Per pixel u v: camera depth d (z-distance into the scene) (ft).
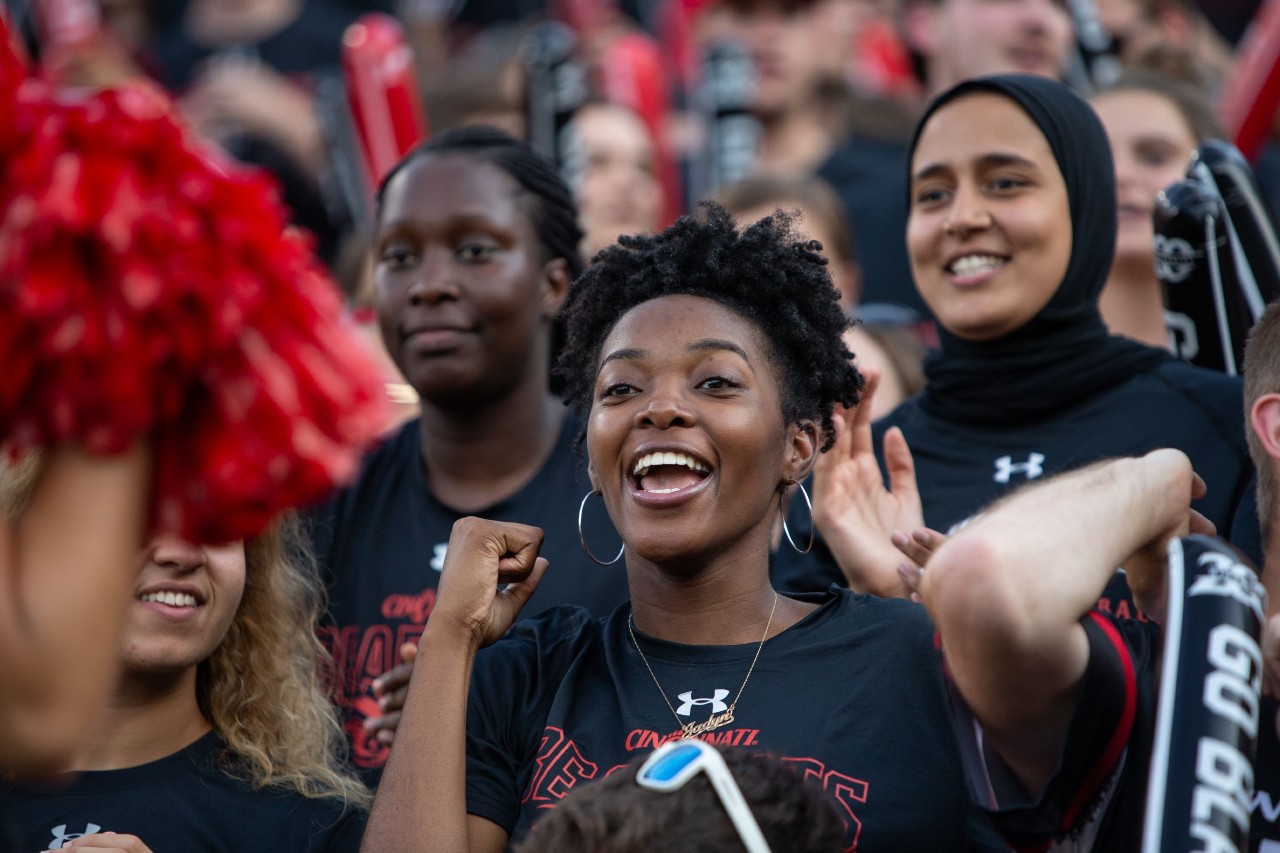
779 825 12.55
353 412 11.09
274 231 10.96
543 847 12.37
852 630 18.86
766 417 18.99
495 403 26.12
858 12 52.60
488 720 18.99
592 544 25.11
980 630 13.66
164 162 10.60
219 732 21.50
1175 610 14.20
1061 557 14.06
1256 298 24.44
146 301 10.12
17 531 10.65
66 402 10.25
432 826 17.43
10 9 52.08
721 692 18.39
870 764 17.57
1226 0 56.03
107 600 10.53
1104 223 25.59
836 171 46.91
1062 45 40.96
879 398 32.01
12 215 10.19
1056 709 14.55
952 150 25.66
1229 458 22.94
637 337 19.25
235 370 10.66
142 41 56.18
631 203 41.24
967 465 24.88
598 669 19.33
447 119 42.04
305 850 20.31
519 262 26.17
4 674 10.32
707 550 18.74
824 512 23.35
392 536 26.18
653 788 12.52
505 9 60.49
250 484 10.69
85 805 20.07
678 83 53.52
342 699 24.95
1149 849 13.25
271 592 22.52
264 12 55.36
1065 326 24.94
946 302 25.62
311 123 49.73
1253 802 16.44
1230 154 24.95
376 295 26.61
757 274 19.62
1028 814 15.28
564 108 40.34
